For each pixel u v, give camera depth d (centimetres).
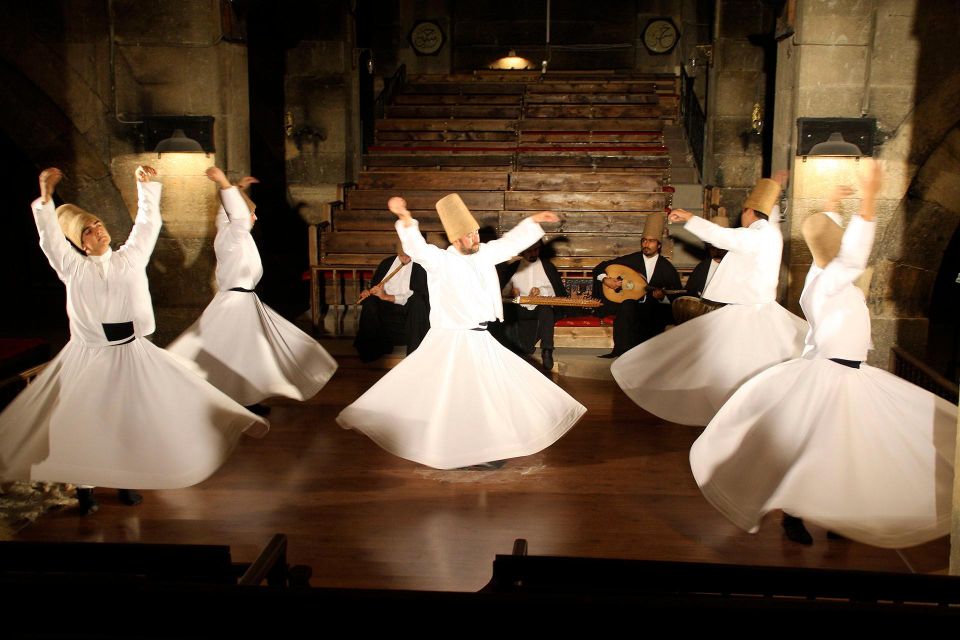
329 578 418
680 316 732
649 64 1675
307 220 1209
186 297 880
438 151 1223
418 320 792
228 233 662
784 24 805
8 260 1238
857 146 760
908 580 259
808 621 181
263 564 290
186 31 843
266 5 1155
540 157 1143
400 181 1067
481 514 497
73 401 480
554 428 545
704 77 1412
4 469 473
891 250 791
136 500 509
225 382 651
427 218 1010
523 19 1692
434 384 538
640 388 638
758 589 263
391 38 1627
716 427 470
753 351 592
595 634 182
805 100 778
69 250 484
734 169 1157
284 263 1216
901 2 752
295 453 600
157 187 510
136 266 493
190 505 509
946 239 782
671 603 184
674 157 1264
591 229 998
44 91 852
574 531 475
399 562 436
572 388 771
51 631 192
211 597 188
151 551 282
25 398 487
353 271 953
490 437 530
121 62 848
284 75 1176
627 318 793
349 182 1105
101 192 870
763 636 182
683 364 621
